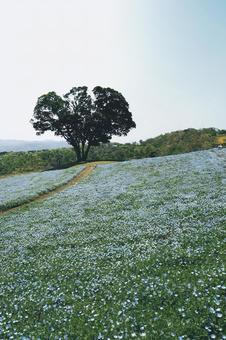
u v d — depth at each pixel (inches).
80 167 2792.8
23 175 2839.6
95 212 1242.0
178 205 1113.4
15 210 1534.2
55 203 1552.7
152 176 1918.1
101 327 395.9
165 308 420.5
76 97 3688.5
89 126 3693.4
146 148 4114.2
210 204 1042.1
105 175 2242.9
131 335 358.9
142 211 1123.3
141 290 490.9
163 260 617.9
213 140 3895.2
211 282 460.1
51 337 389.7
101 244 826.8
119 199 1414.9
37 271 700.7
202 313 384.2
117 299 480.7
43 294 556.7
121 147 4446.4
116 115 3722.9
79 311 458.6
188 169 1943.9
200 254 608.7
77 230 1017.5
